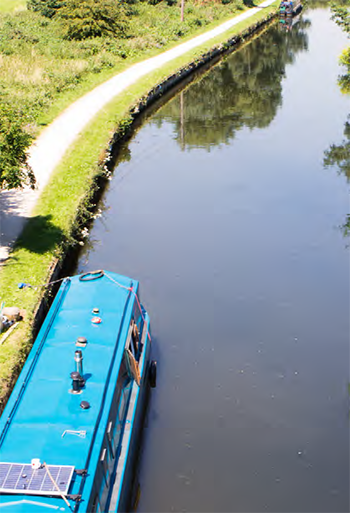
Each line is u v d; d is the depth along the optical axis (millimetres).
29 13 55938
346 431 15344
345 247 23281
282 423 15516
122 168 30625
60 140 30219
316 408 15992
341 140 34406
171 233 24141
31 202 23484
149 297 20078
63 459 10633
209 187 28391
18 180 18953
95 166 27328
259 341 18219
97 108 35531
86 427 11305
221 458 14523
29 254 19844
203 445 14836
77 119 33469
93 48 47188
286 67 51125
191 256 22484
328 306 19891
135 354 14766
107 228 24438
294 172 30094
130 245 23172
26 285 18016
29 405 11734
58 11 54906
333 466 14414
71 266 21703
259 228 24609
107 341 13586
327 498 13711
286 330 18719
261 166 30844
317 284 21000
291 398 16281
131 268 21688
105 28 51156
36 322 17047
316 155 32250
